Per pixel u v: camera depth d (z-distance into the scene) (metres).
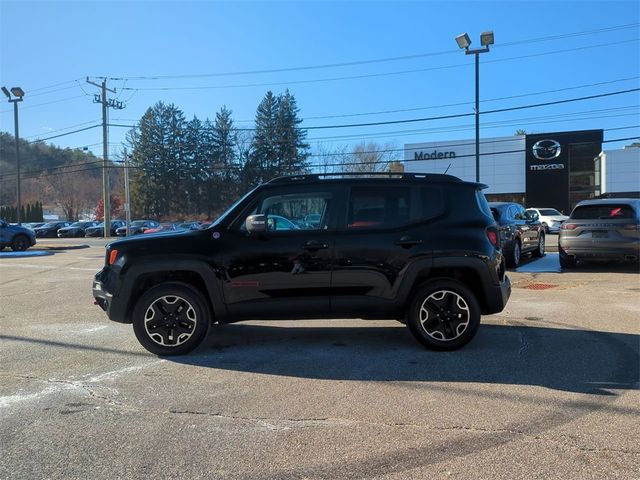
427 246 5.93
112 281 5.93
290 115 76.88
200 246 5.91
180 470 3.39
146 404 4.55
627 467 3.36
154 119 79.81
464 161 47.09
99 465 3.46
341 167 65.62
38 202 86.94
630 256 12.22
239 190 79.00
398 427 4.00
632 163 43.19
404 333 7.04
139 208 80.62
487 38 23.55
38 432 3.98
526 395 4.65
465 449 3.62
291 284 5.89
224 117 79.75
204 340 6.51
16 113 42.06
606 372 5.27
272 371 5.44
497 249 6.14
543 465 3.39
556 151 44.94
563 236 12.93
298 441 3.79
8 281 13.41
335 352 6.12
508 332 6.95
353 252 5.89
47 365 5.74
